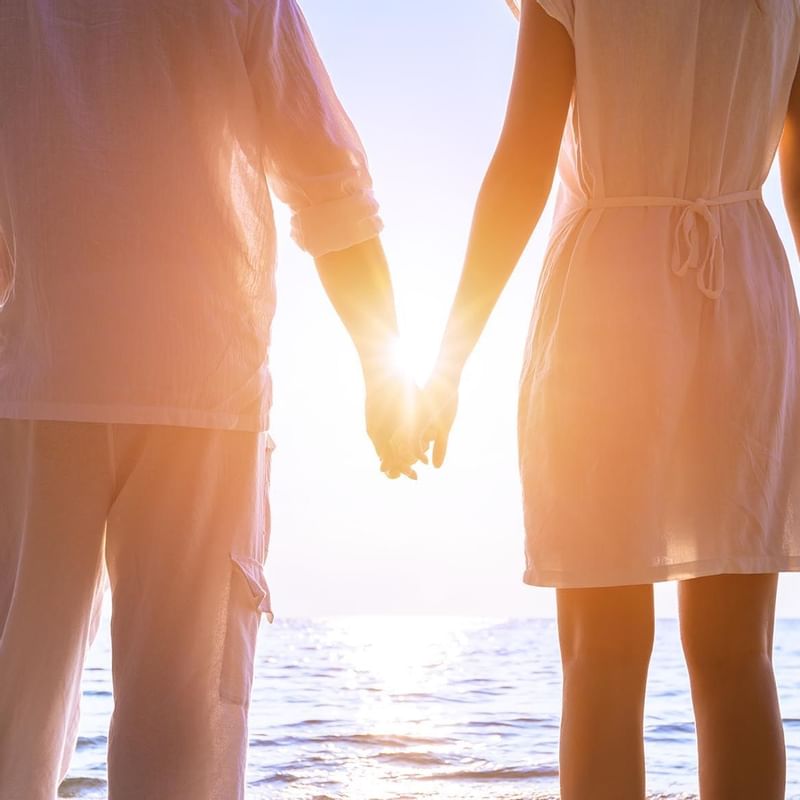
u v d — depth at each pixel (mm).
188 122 1848
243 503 1902
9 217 1850
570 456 1987
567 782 1967
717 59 2004
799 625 27266
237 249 1879
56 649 1812
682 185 2020
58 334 1792
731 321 2002
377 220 2031
